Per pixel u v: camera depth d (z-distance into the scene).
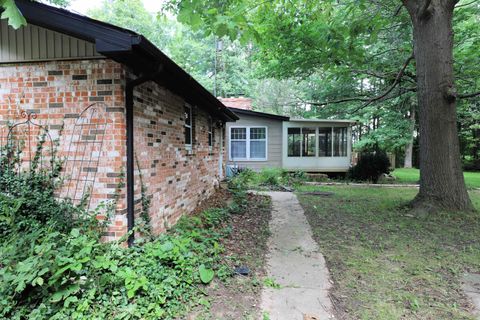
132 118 3.46
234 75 24.02
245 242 4.16
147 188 3.87
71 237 2.88
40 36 3.39
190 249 3.39
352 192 8.70
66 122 3.39
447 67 5.32
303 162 13.11
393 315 2.43
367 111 16.14
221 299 2.63
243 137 13.21
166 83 4.30
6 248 2.73
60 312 2.27
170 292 2.56
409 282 2.97
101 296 2.44
